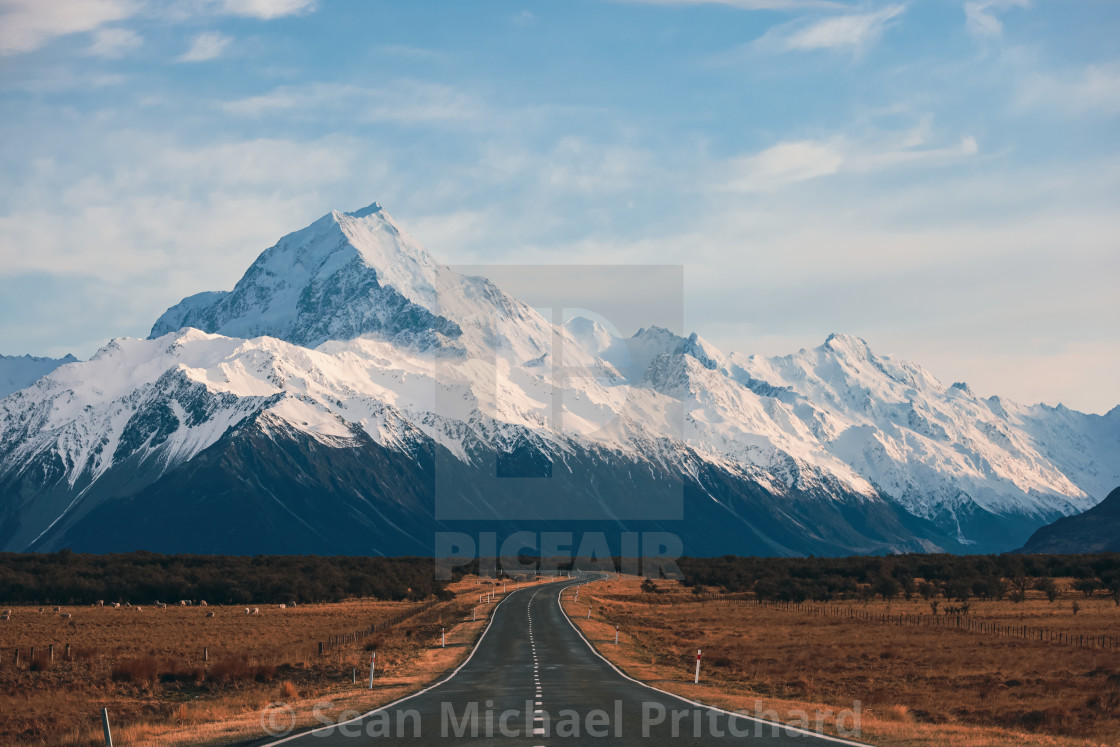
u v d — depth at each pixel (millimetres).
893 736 29781
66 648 69625
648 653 66188
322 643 73125
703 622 105375
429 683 44906
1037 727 40125
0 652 70062
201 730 31938
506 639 72062
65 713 44406
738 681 52031
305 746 27469
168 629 94750
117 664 62062
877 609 128250
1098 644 79938
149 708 45812
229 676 55812
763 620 109000
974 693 50875
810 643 80625
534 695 39406
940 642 81750
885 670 61812
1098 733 38969
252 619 109375
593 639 72812
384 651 67000
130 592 143000
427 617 102875
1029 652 72938
